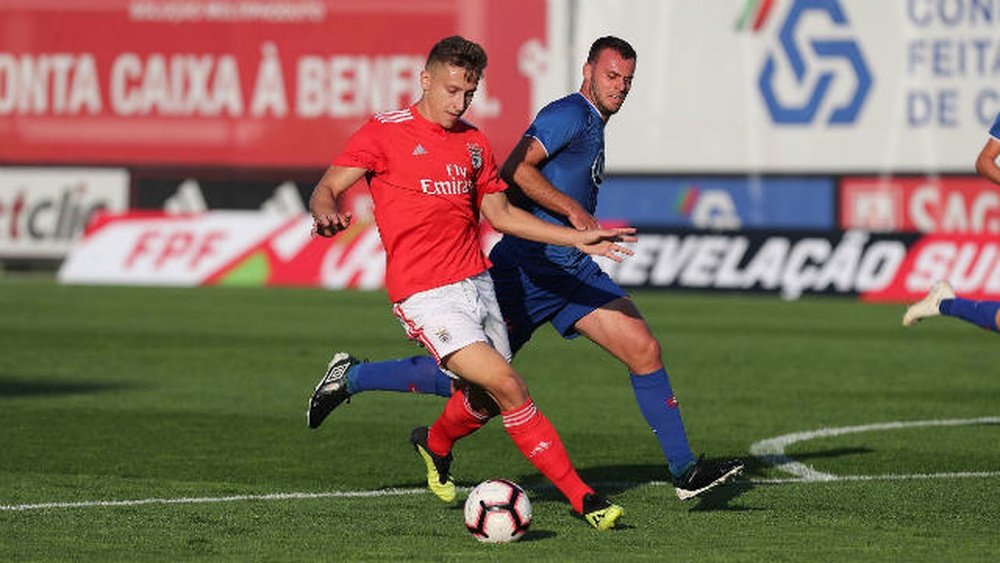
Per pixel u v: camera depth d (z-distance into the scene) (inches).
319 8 3612.2
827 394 1813.5
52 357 2113.7
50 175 3681.1
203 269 3452.3
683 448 1101.1
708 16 3486.7
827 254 3287.4
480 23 3545.8
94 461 1314.0
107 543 961.5
